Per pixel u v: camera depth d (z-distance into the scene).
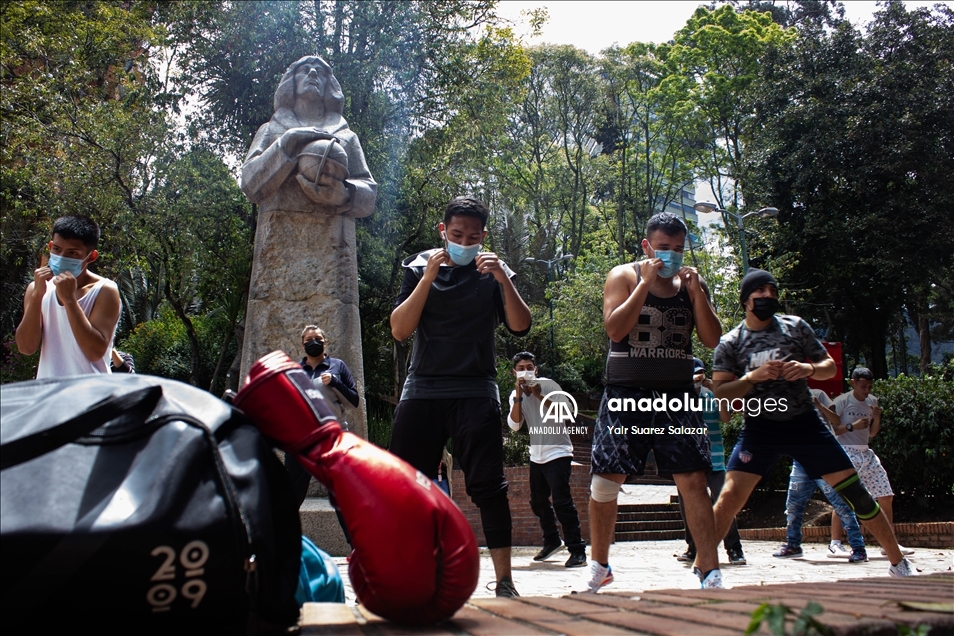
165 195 20.72
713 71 40.41
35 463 2.04
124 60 24.03
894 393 12.16
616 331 4.19
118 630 2.03
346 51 22.28
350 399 6.37
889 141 30.09
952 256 29.91
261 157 8.87
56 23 23.78
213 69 21.55
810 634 1.80
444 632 2.40
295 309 8.78
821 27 34.28
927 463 11.66
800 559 8.75
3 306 25.19
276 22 20.91
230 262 21.34
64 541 1.92
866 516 4.86
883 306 33.12
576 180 47.53
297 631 2.41
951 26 31.19
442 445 4.19
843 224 30.52
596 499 4.32
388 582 2.42
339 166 8.88
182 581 2.03
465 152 23.36
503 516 4.07
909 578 3.74
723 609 2.54
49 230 20.70
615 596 3.18
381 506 2.42
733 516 4.86
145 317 30.53
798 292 31.42
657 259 4.17
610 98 47.28
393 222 22.81
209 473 2.15
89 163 19.86
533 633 2.28
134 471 2.08
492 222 37.66
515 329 4.15
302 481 5.92
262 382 2.54
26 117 20.97
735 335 4.93
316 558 3.07
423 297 4.04
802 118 31.72
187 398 2.35
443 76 22.66
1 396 2.29
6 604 1.90
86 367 4.34
